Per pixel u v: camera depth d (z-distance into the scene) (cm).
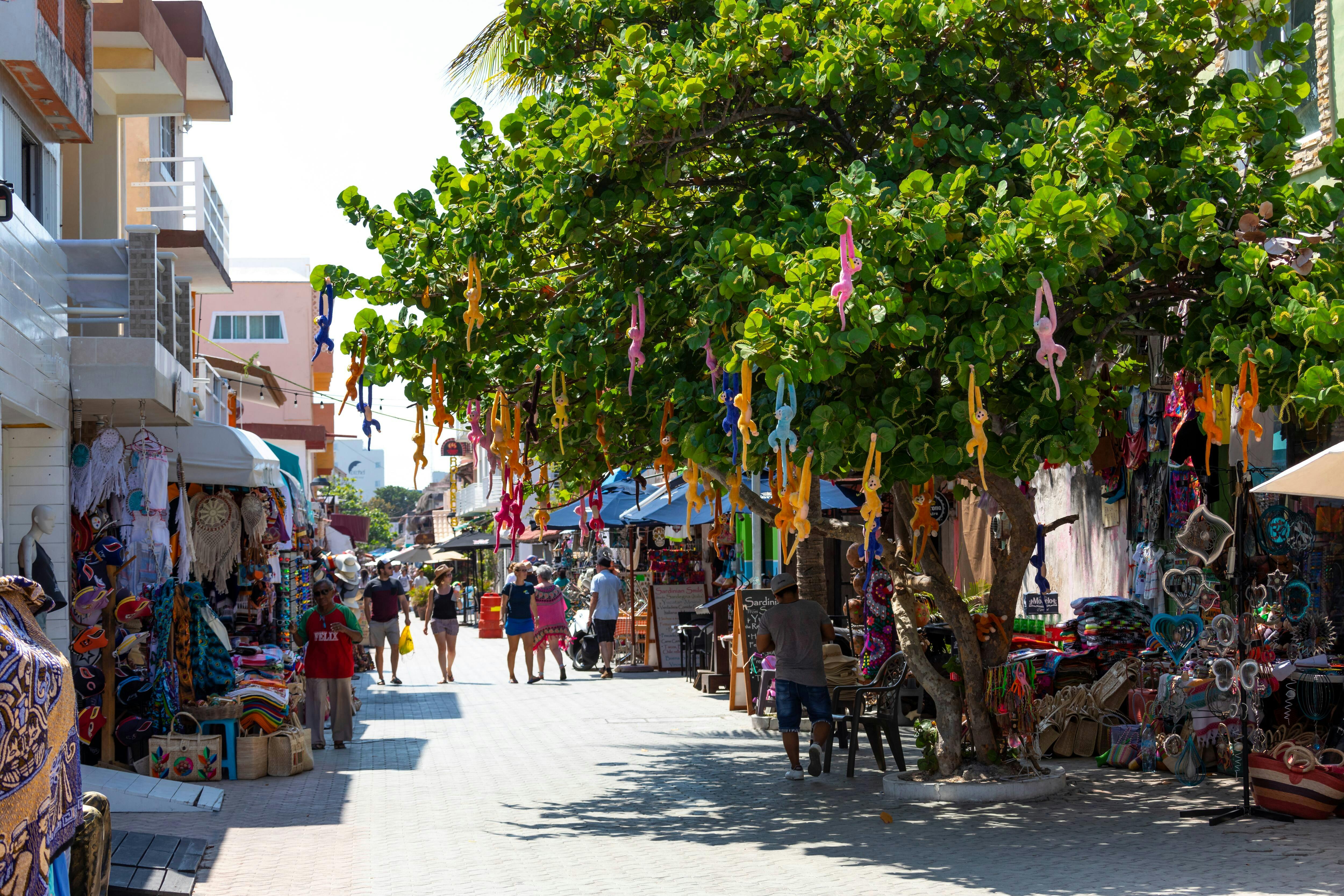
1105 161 818
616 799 1070
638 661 2469
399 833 939
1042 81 1009
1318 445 1076
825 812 980
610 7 1041
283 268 4469
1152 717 1113
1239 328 830
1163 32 972
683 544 2567
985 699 1021
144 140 2069
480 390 1060
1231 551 1108
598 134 880
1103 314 892
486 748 1403
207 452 1363
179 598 1213
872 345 823
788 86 917
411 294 1002
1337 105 1123
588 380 1025
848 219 733
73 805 513
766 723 1502
